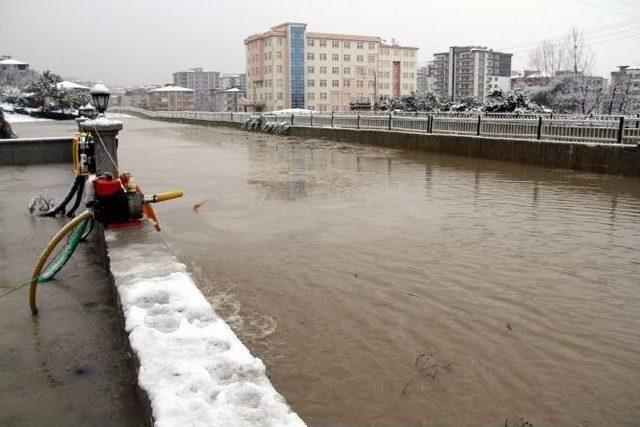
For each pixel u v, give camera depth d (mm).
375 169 16719
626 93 41344
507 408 3760
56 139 14180
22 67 100812
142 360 2701
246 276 6375
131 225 5336
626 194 11750
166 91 127125
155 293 3570
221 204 10906
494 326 5031
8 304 4457
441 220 9312
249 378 2566
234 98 116438
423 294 5816
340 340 4742
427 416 3672
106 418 2957
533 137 17469
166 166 17984
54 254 5797
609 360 4410
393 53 89812
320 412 3711
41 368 3459
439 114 22922
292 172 16203
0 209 8188
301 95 82500
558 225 8891
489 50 107312
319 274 6457
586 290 5938
